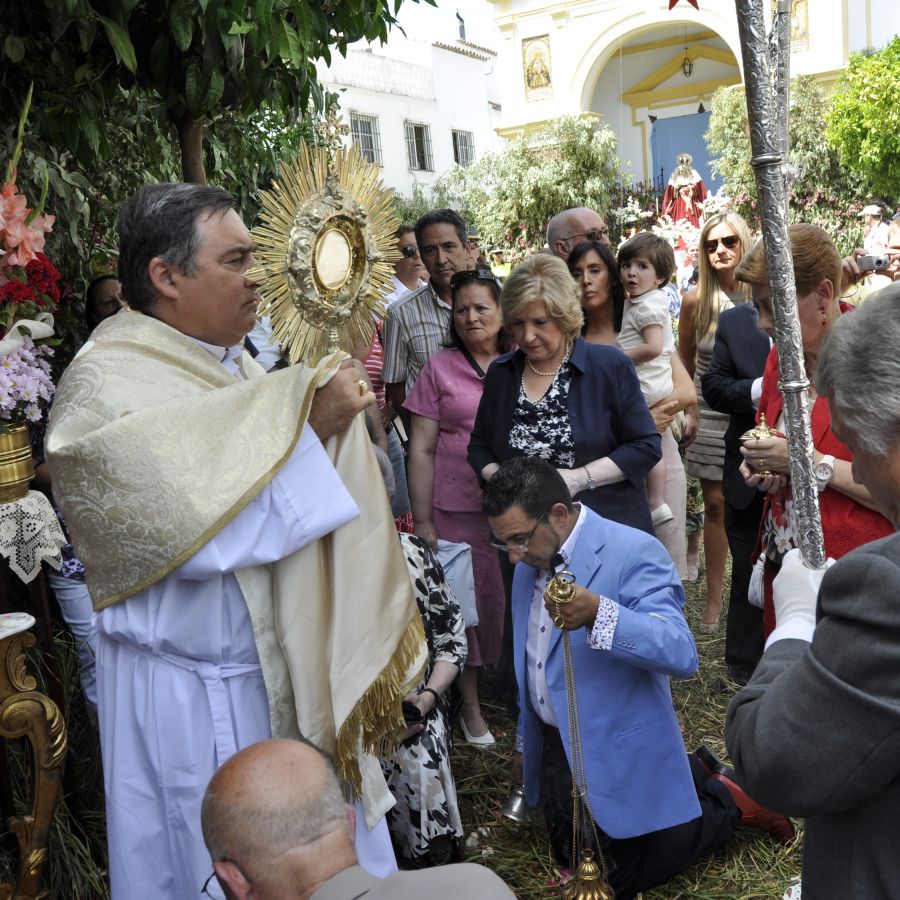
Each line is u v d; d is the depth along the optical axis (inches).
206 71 113.3
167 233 76.5
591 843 103.4
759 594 117.7
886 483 48.6
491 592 148.2
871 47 691.4
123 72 127.4
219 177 189.3
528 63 829.2
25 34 115.1
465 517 147.5
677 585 101.5
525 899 110.9
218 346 82.1
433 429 149.8
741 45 59.1
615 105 978.1
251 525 73.8
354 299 79.4
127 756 79.4
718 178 935.0
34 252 100.3
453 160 978.1
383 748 84.4
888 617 45.0
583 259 159.3
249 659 78.8
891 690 45.3
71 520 74.3
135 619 76.4
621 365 126.5
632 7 792.9
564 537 98.6
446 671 118.8
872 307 48.6
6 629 88.4
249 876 53.8
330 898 51.9
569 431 125.6
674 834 105.3
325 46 129.0
